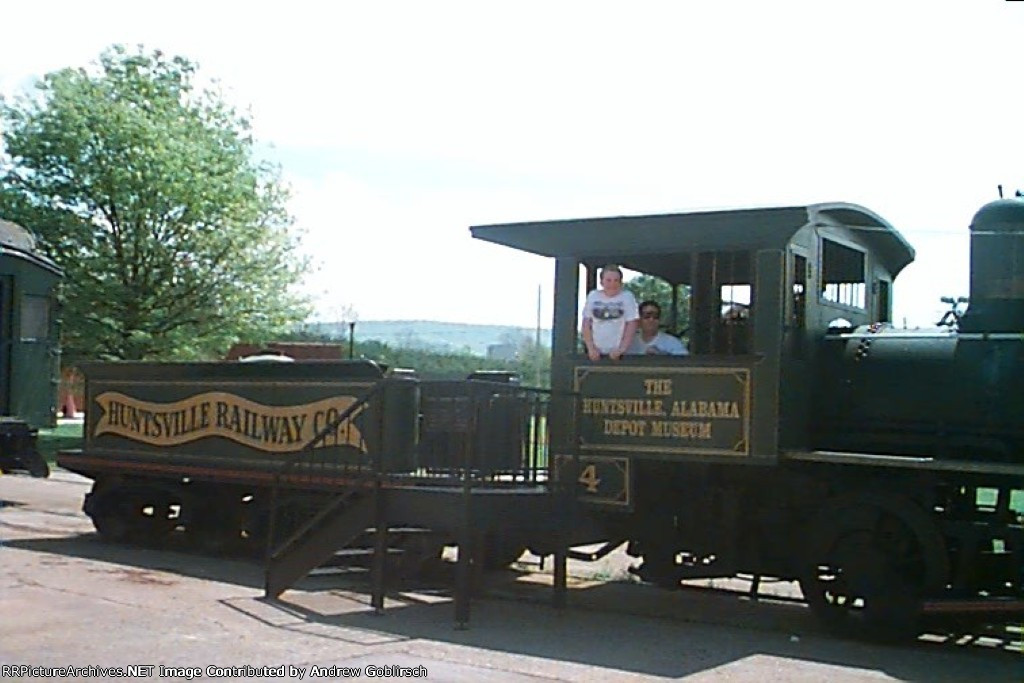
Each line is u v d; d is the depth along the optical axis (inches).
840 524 394.6
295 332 1364.4
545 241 441.4
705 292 417.1
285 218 1227.2
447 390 452.4
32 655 319.6
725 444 404.8
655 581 439.2
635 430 422.6
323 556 418.3
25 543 553.9
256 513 520.7
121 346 1088.2
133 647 332.8
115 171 1063.0
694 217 400.8
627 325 426.9
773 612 439.2
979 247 393.4
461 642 357.7
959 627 407.8
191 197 1088.8
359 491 413.1
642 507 435.8
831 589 401.1
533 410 426.3
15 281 685.9
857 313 461.7
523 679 312.8
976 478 380.8
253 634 356.8
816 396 419.5
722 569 425.1
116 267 1090.7
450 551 566.3
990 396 382.9
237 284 1132.5
